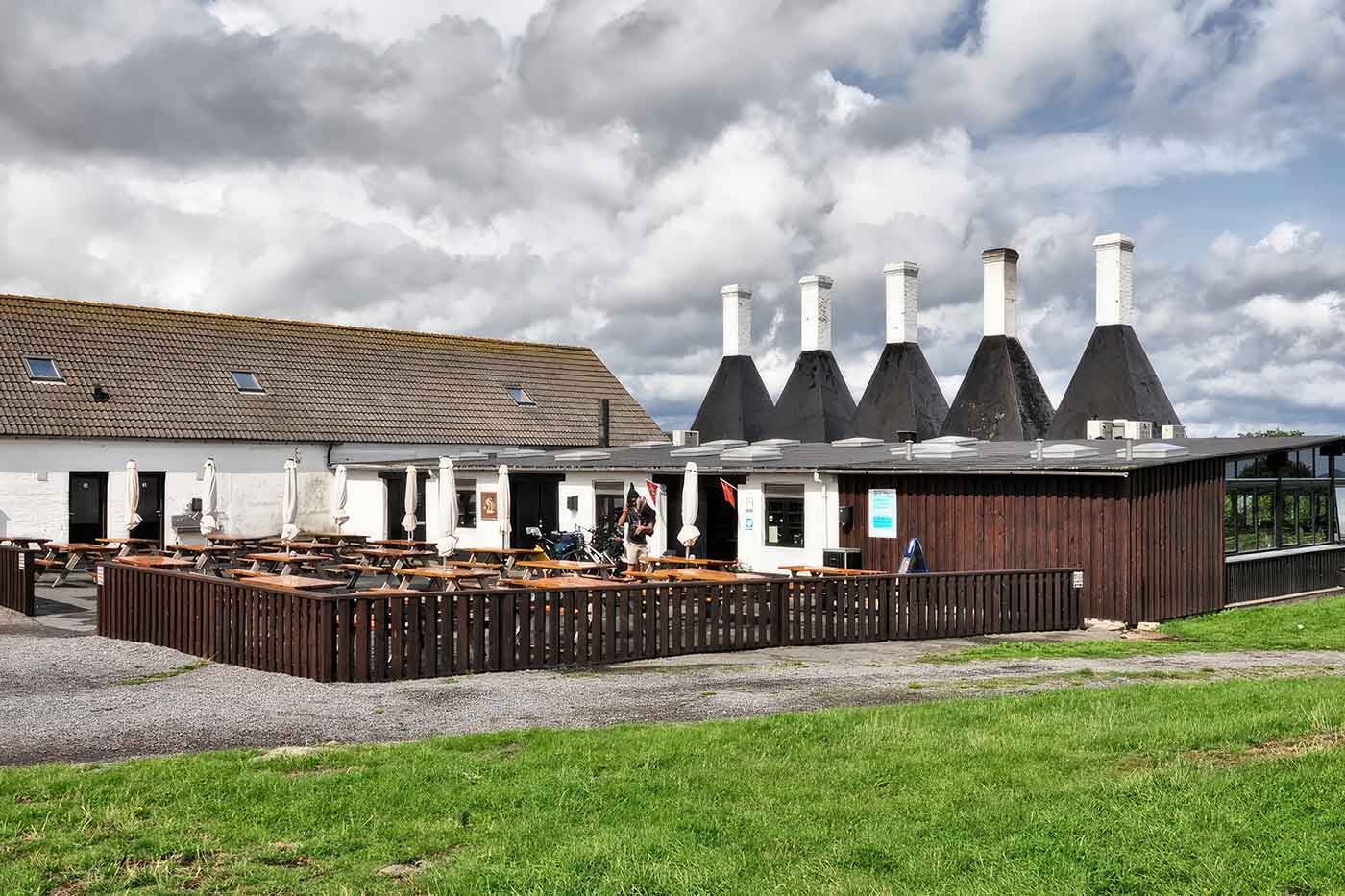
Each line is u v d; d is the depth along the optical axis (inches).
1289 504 965.2
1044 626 756.0
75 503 1219.9
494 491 1188.5
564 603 584.4
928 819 283.7
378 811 298.2
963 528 849.5
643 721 424.8
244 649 569.0
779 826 281.7
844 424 1781.5
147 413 1283.2
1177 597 816.9
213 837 280.2
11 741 394.3
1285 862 247.0
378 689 504.1
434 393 1593.3
